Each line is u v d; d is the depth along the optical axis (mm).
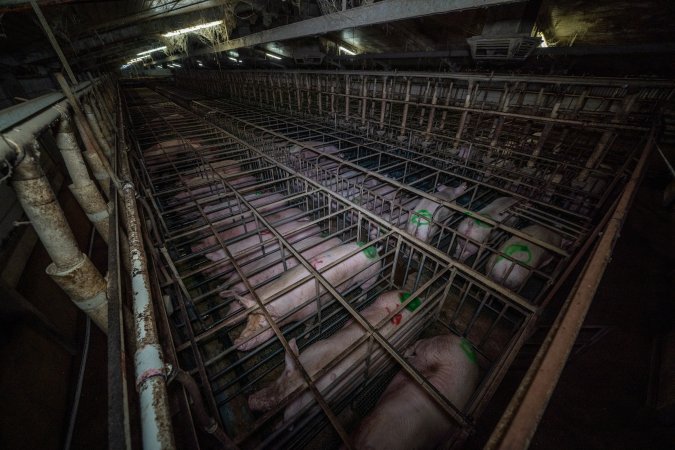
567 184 6047
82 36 8891
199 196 6680
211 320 4355
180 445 2291
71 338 4152
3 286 3207
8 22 5574
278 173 7379
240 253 3930
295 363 2398
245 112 14375
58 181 6730
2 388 2816
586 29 10133
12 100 7852
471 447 3057
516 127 8609
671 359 3578
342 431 1940
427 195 5082
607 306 4758
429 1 5332
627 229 6516
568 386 3699
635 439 3180
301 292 4129
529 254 4531
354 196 6258
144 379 1402
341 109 13141
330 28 7715
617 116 5613
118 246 2697
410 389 2951
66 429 3250
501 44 6434
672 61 9578
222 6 10742
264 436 3006
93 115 5387
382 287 5047
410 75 8305
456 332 4031
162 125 11656
